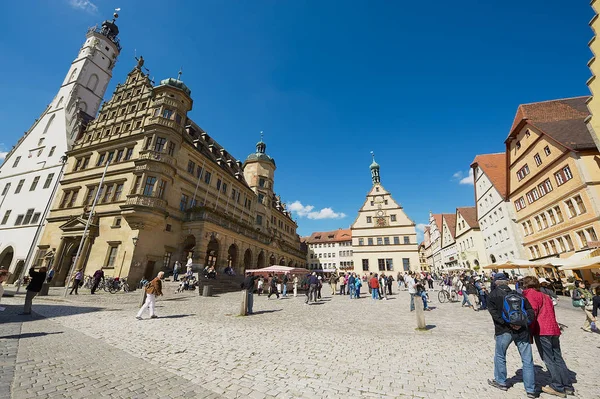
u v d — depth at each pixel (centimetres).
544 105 2736
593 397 416
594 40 1488
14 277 3066
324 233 9006
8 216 3612
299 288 3053
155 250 2542
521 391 436
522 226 2866
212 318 1068
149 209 2441
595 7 1483
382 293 2255
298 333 828
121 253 2406
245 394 402
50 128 4050
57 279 2589
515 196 2938
